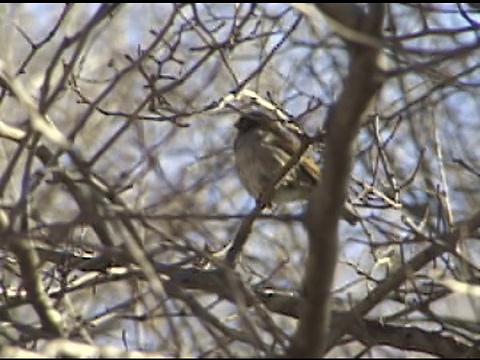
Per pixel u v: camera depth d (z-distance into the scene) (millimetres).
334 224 7598
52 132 7770
